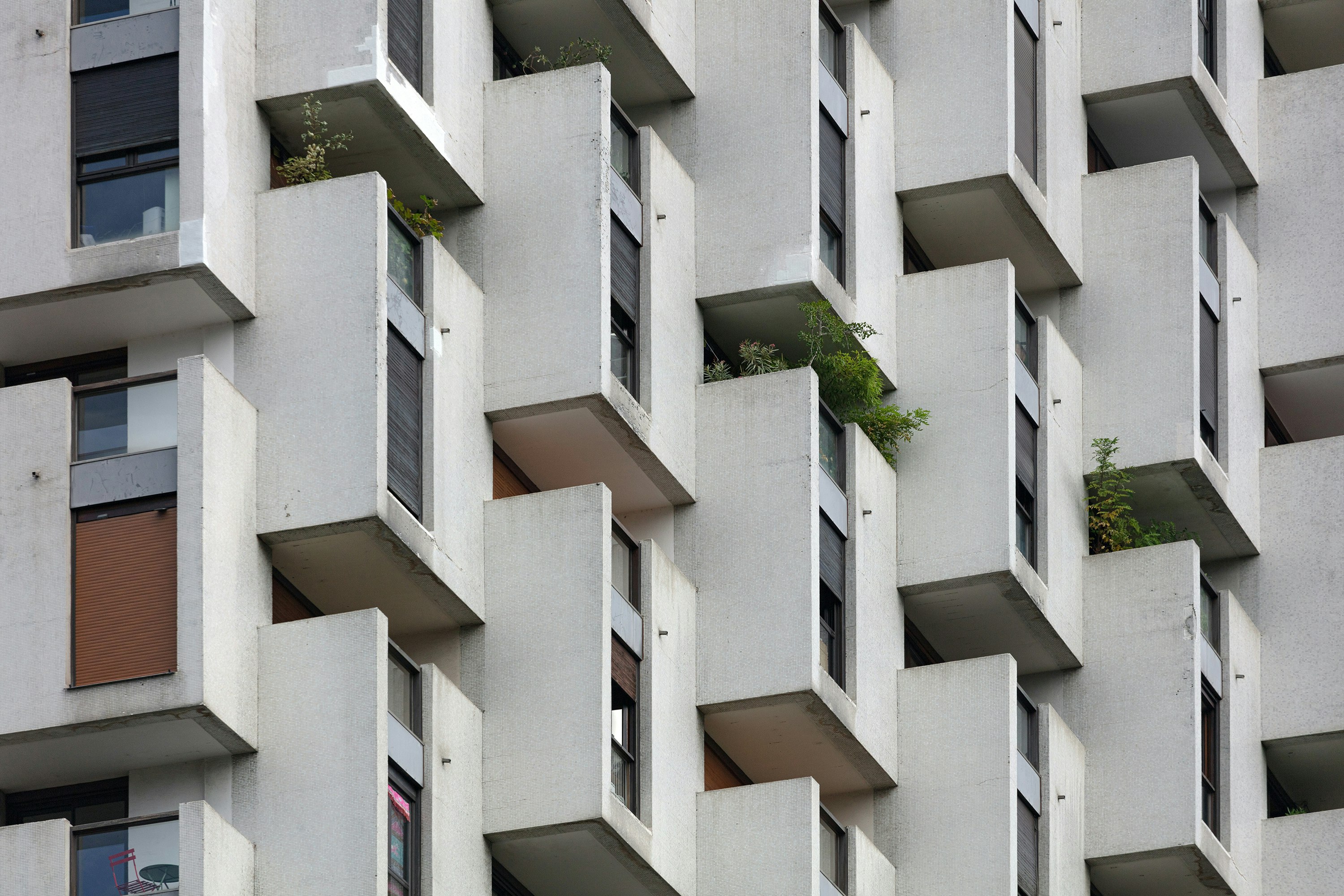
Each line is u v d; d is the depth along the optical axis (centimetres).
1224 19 8319
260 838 5334
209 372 5472
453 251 6238
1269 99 8481
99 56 5744
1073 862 7069
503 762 5800
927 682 6806
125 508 5431
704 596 6450
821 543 6550
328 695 5397
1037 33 7719
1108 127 8238
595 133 6231
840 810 6769
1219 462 7812
